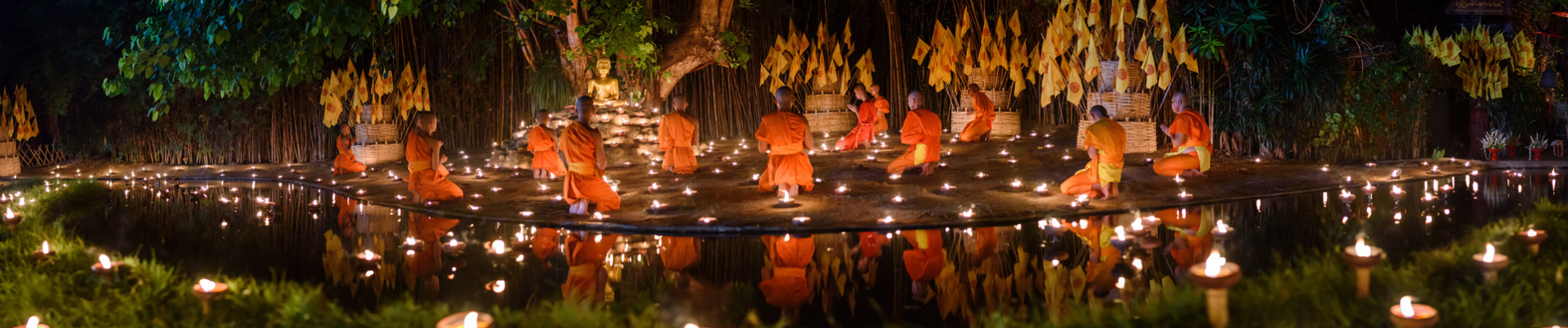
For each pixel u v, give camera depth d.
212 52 9.54
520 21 15.02
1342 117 12.44
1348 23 12.52
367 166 16.16
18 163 17.66
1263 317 3.46
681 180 10.97
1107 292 4.67
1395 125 12.99
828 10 20.28
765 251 6.20
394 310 3.91
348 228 7.81
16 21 18.25
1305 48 12.16
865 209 8.00
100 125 18.89
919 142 10.43
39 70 18.41
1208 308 3.43
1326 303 3.61
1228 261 5.33
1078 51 12.77
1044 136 15.05
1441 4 14.48
